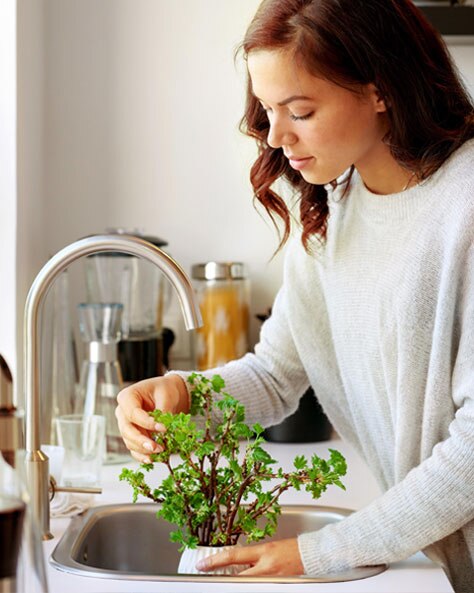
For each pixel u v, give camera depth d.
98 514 1.73
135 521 1.76
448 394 1.47
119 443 2.23
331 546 1.41
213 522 1.51
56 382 2.45
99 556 1.73
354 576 1.39
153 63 2.77
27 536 0.87
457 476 1.38
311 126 1.41
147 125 2.78
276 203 1.67
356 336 1.61
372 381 1.62
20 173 2.37
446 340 1.45
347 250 1.61
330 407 1.82
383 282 1.54
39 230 2.65
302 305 1.74
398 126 1.45
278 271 2.81
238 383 1.78
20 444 0.94
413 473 1.42
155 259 1.42
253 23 1.42
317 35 1.36
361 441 1.74
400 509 1.40
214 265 2.62
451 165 1.47
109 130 2.78
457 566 1.53
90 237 1.44
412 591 1.34
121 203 2.79
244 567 1.46
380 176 1.54
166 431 1.45
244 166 2.79
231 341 2.63
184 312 1.41
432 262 1.47
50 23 2.75
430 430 1.49
